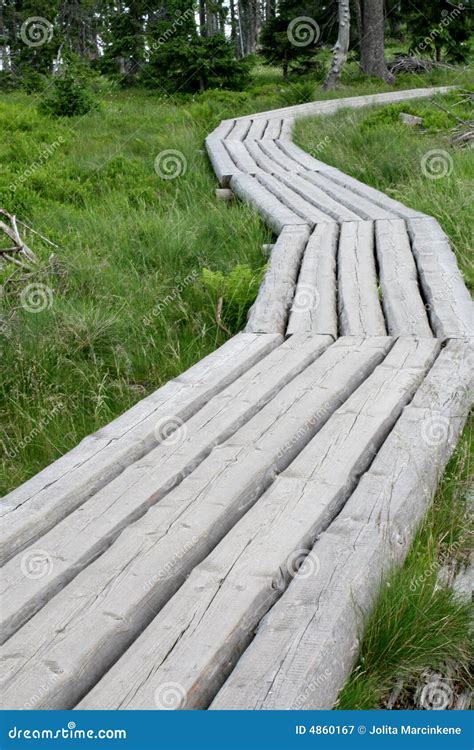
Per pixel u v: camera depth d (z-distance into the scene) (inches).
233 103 872.3
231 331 268.4
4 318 251.1
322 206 373.7
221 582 114.6
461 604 126.3
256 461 149.9
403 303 243.3
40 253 330.0
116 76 1122.0
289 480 143.3
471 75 1051.9
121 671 98.9
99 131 658.2
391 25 1454.2
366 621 115.8
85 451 159.2
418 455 152.9
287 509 133.8
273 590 115.3
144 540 125.3
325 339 220.8
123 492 141.6
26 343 239.9
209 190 472.1
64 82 736.3
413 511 140.3
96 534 129.0
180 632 104.9
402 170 453.7
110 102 849.5
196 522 129.9
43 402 214.5
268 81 1110.4
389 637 117.3
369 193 395.2
